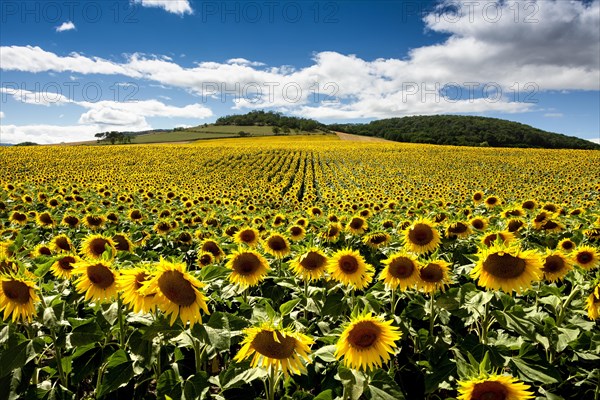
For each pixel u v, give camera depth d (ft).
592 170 150.61
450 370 10.39
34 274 11.32
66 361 11.35
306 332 10.91
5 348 9.55
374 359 8.61
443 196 69.62
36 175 111.45
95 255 15.43
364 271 13.99
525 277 10.87
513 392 6.70
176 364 10.63
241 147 256.11
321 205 65.16
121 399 10.77
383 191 86.53
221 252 21.20
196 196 65.21
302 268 15.21
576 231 23.89
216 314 9.82
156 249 27.12
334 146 287.07
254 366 8.77
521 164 176.14
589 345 11.83
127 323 11.07
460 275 16.98
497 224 25.49
